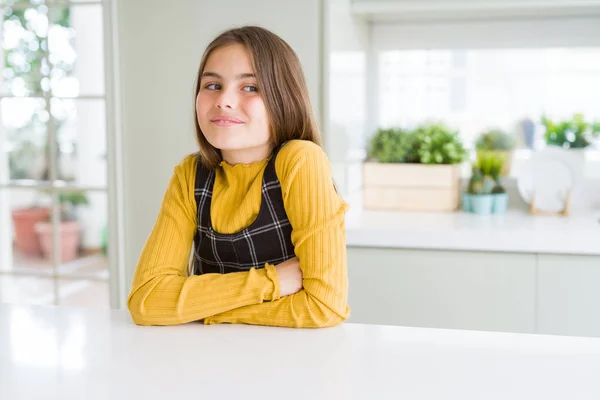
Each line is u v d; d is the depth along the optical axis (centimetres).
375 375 95
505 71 277
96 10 315
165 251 133
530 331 214
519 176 260
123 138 246
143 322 123
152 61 240
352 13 254
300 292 122
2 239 328
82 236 356
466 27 278
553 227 222
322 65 227
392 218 243
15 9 279
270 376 95
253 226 132
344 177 246
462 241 215
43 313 131
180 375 96
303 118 133
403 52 286
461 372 96
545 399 87
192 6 235
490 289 215
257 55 125
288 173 127
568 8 250
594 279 208
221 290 121
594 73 268
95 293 327
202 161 138
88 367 99
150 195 246
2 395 89
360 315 225
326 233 125
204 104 126
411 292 221
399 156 266
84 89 345
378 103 291
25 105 291
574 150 258
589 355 103
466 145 283
